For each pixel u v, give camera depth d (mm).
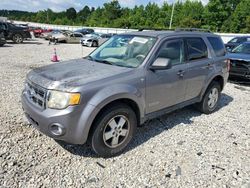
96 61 4254
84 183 3020
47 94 3195
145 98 3871
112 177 3160
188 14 67750
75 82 3227
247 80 8531
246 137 4469
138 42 4277
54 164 3346
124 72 3646
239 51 9414
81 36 29125
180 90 4527
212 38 5484
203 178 3230
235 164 3580
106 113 3389
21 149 3635
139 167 3395
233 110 5953
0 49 17109
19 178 3016
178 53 4488
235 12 60906
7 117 4695
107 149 3531
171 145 4020
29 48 19062
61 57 14586
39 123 3279
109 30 51844
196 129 4684
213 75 5277
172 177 3219
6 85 7051
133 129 3795
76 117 3139
